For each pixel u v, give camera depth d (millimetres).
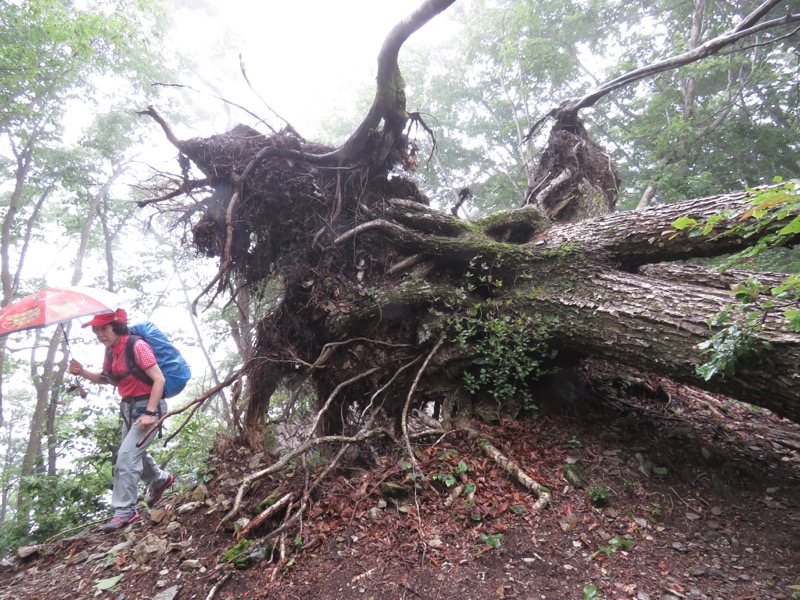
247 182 4609
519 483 3160
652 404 4465
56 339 12508
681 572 2363
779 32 10367
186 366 3732
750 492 3092
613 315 3588
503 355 4137
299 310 4809
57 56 10367
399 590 2299
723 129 9922
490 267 4512
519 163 14203
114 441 5797
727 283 4164
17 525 5695
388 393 4527
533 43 11758
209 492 3596
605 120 13922
